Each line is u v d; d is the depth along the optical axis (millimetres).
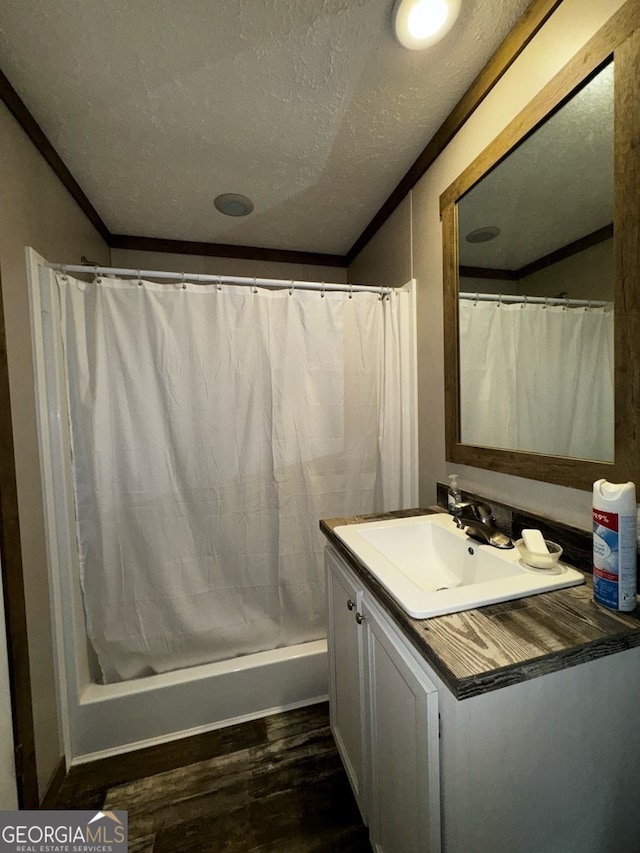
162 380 1434
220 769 1281
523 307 1047
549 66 898
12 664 1008
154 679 1438
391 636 795
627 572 694
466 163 1216
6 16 885
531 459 1023
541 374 995
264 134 1317
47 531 1231
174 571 1478
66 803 1180
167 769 1286
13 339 1079
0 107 1041
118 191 1650
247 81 1089
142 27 924
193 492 1486
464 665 560
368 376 1665
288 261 2381
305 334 1575
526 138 976
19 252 1132
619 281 759
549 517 984
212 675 1457
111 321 1387
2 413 992
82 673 1387
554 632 639
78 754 1327
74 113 1188
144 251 2146
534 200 983
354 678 1049
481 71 1091
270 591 1588
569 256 894
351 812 1130
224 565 1536
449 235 1318
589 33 800
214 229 2041
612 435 800
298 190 1677
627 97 722
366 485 1677
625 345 754
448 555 1159
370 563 910
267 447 1553
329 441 1619
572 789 664
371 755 946
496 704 595
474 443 1279
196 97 1143
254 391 1529
